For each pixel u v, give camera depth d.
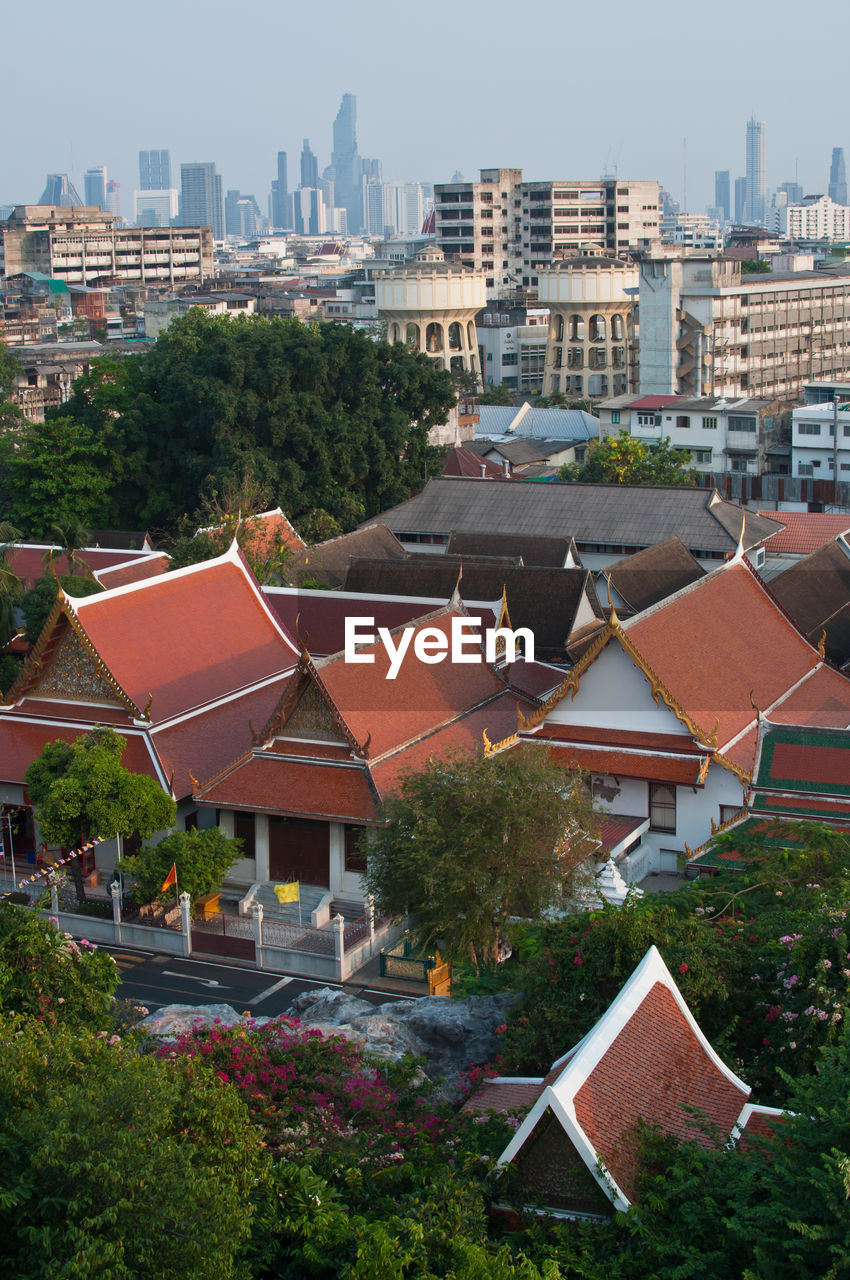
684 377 193.25
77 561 86.31
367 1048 36.41
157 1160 22.27
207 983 51.88
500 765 50.53
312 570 95.81
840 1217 23.64
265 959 53.34
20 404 187.75
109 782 53.97
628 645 58.50
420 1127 31.06
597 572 105.00
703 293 188.75
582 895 49.47
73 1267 20.33
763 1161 25.95
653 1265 24.94
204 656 67.88
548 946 36.22
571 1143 26.73
